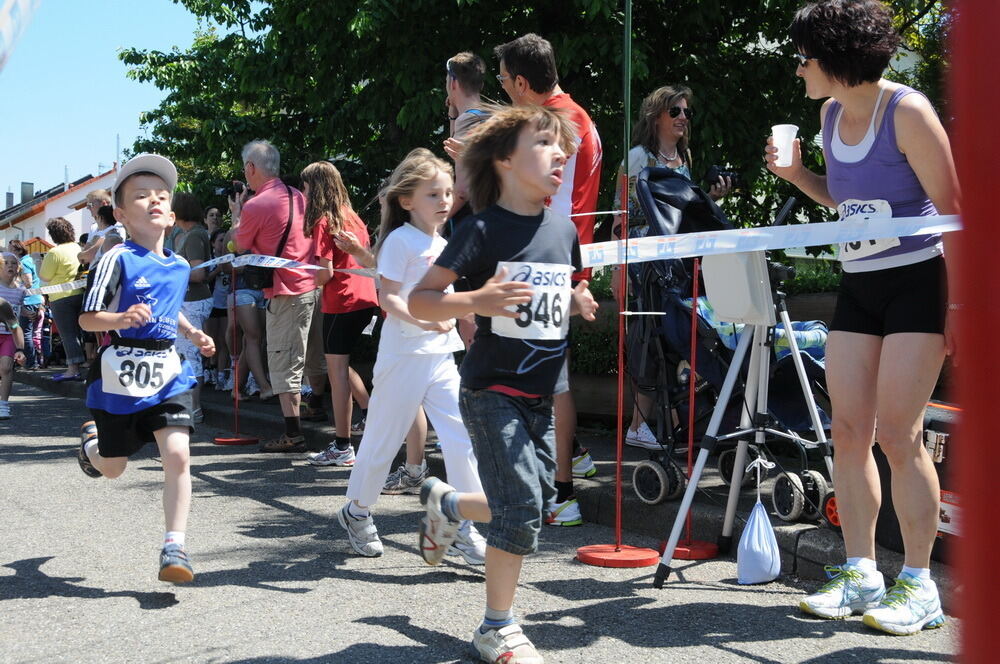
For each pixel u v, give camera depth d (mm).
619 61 9195
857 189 3498
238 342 10453
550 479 3227
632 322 5121
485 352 3125
